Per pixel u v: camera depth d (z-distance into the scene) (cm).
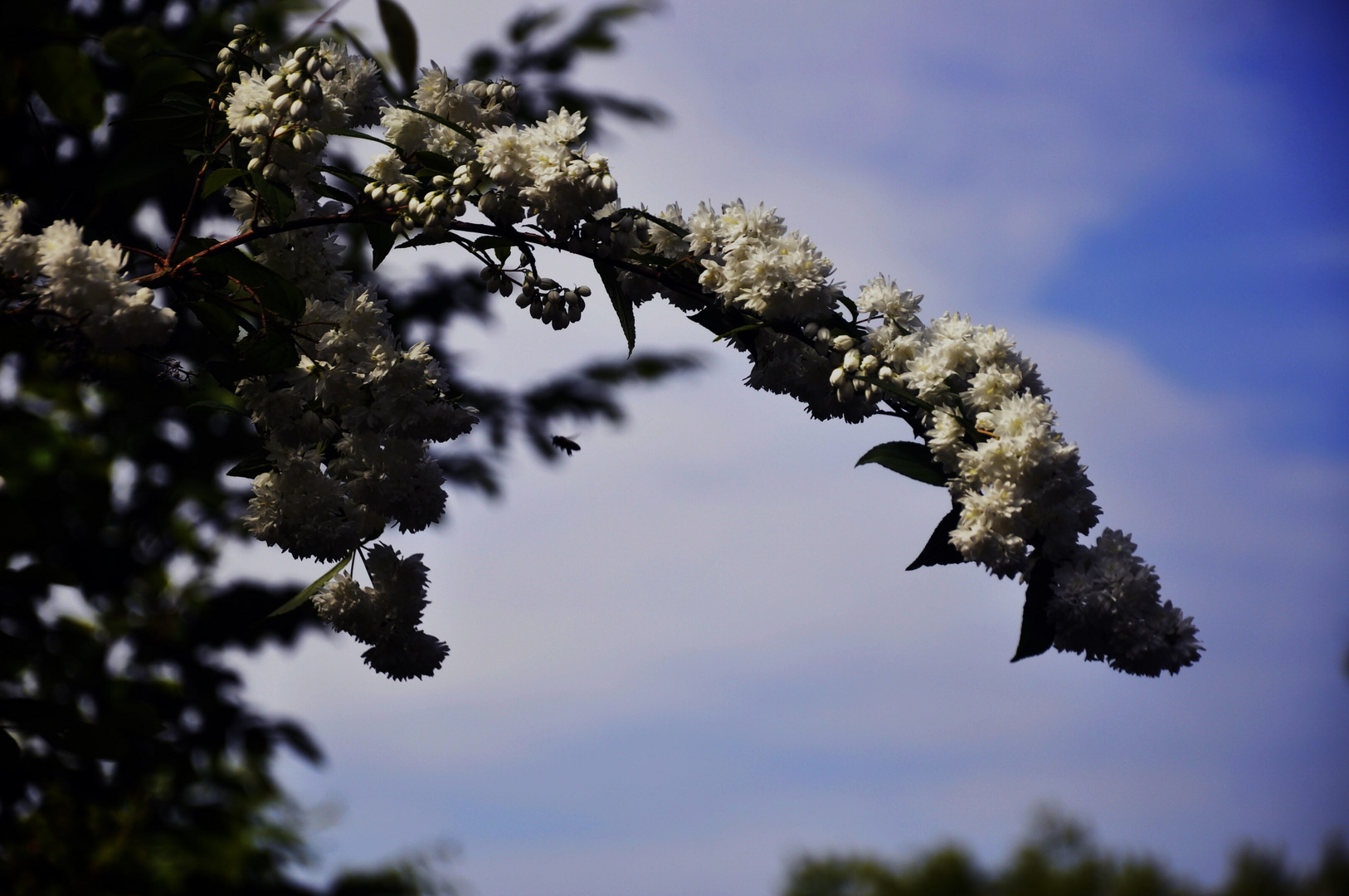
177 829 280
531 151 149
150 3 192
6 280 141
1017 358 149
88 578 301
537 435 466
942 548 147
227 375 150
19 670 168
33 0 141
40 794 196
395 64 137
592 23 332
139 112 150
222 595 354
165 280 148
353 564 154
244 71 151
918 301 153
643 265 154
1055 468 144
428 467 154
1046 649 145
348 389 150
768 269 150
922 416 150
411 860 369
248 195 151
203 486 334
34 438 192
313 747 374
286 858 331
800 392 154
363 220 152
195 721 341
